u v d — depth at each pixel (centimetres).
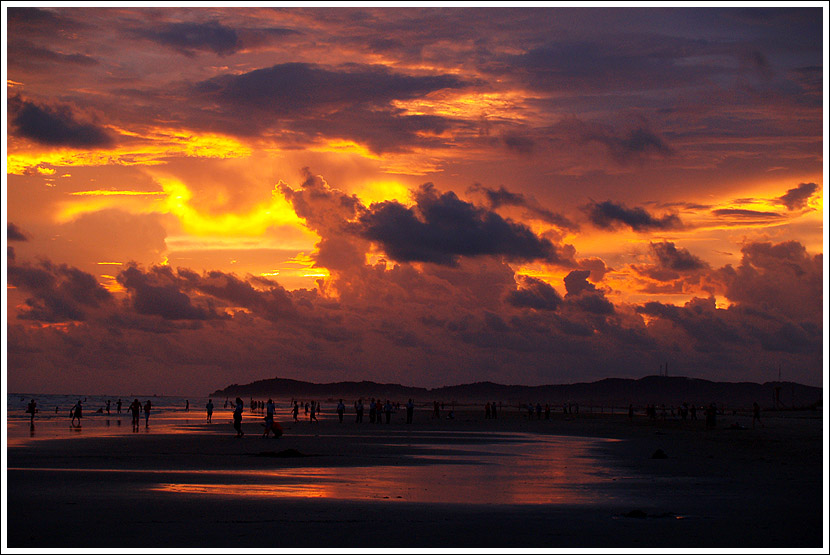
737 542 1179
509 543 1150
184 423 6712
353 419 8662
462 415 11500
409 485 1953
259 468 2377
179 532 1203
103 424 6362
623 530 1265
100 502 1515
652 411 9362
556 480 2130
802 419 7756
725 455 3225
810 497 1745
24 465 2373
